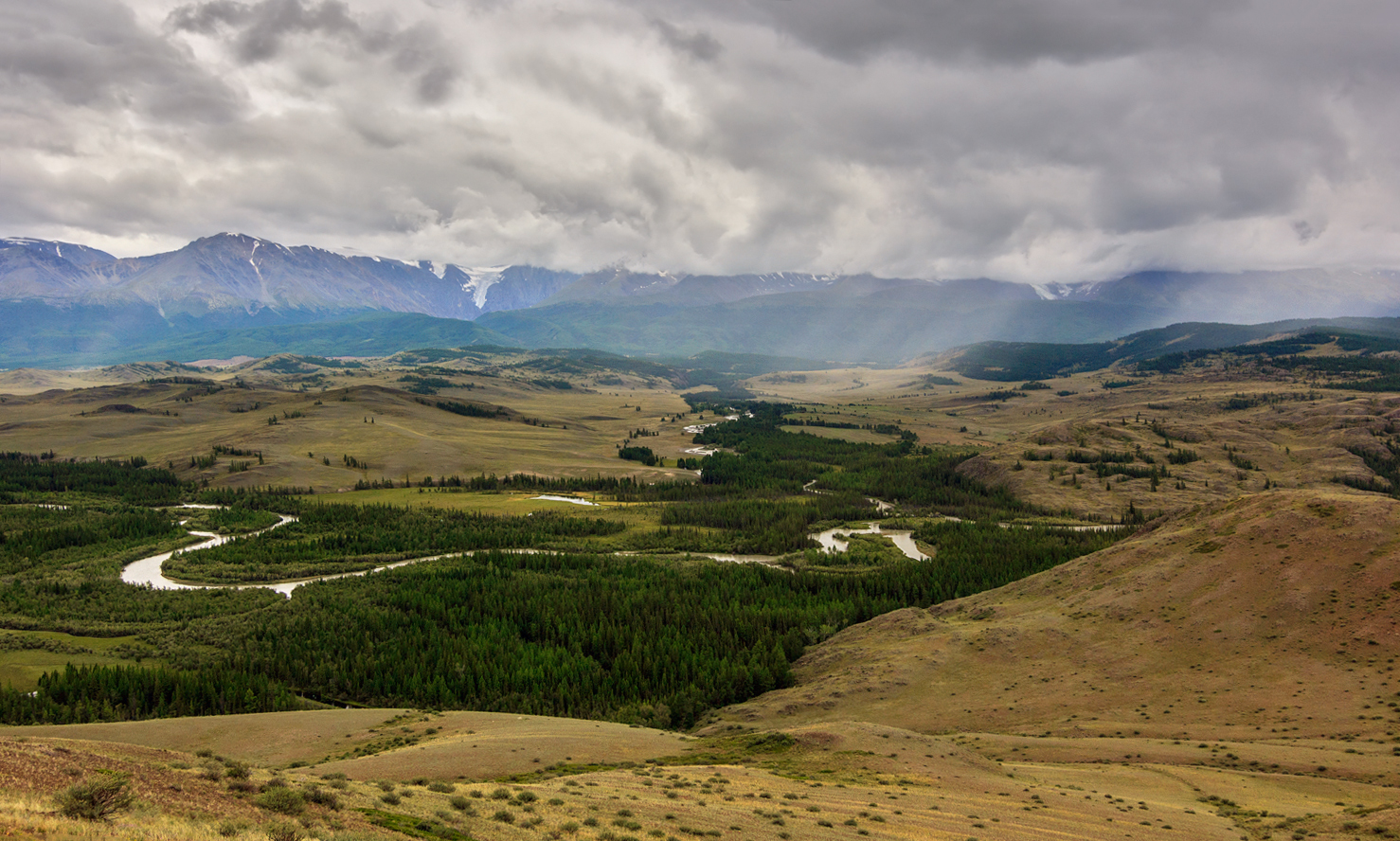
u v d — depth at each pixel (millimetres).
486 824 51938
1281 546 128250
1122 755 86250
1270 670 103375
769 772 77938
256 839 40938
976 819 62031
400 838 46312
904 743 88312
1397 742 80938
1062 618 132750
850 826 58625
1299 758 79438
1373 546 119125
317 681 141000
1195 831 61188
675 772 76750
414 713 110562
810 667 143375
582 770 79688
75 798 41125
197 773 53281
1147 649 116375
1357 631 104812
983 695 114125
